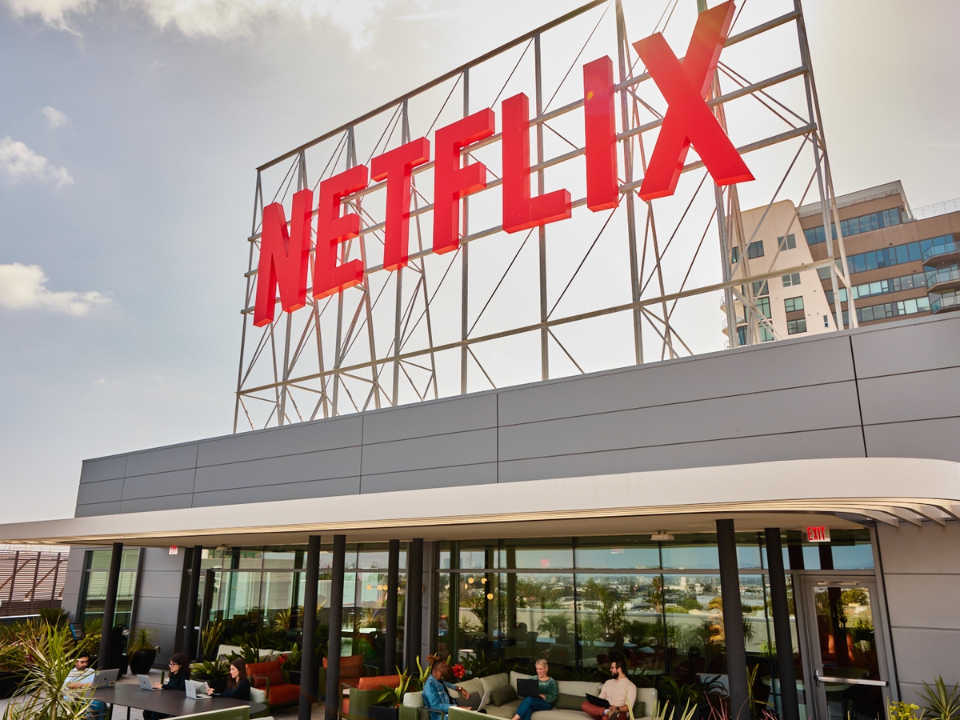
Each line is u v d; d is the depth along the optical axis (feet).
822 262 32.68
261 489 45.62
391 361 49.75
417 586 40.88
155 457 53.93
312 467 43.14
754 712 29.84
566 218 43.39
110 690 34.81
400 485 38.50
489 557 40.04
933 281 200.44
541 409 34.09
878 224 212.43
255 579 52.85
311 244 61.87
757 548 31.30
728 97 39.75
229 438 48.85
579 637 35.65
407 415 39.34
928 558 25.54
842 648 27.81
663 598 33.47
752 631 30.76
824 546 29.04
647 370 31.19
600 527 30.58
